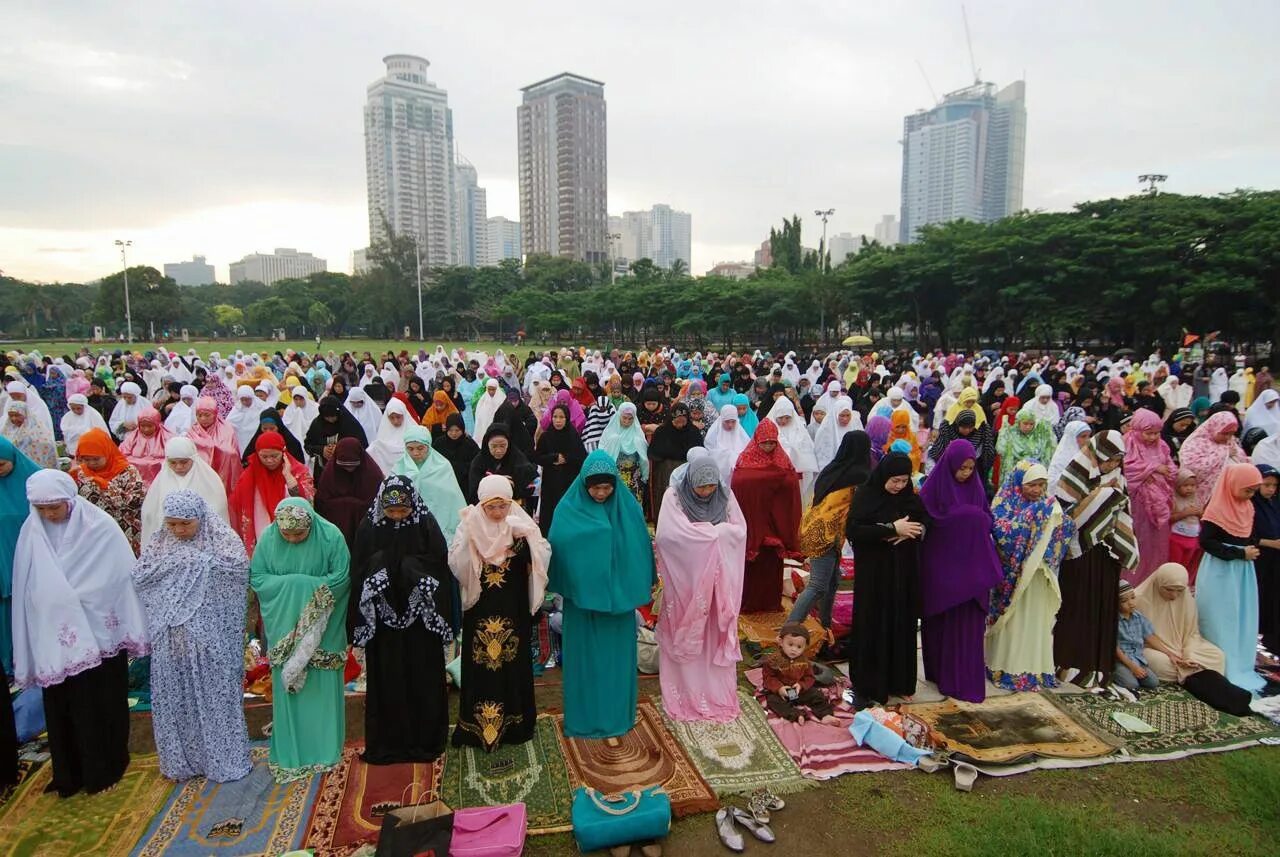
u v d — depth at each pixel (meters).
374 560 3.80
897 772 3.97
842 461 5.18
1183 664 4.94
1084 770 3.98
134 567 3.80
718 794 3.74
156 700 3.78
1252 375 16.92
